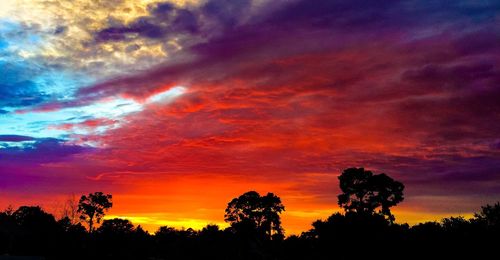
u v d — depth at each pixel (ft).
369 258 122.11
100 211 292.20
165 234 199.82
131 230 159.53
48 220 184.65
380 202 222.48
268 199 295.28
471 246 93.61
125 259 145.89
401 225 127.34
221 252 189.98
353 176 225.76
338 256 134.51
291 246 177.88
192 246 191.01
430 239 103.71
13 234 147.43
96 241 143.13
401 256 112.27
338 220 137.59
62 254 136.36
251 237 209.15
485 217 100.22
